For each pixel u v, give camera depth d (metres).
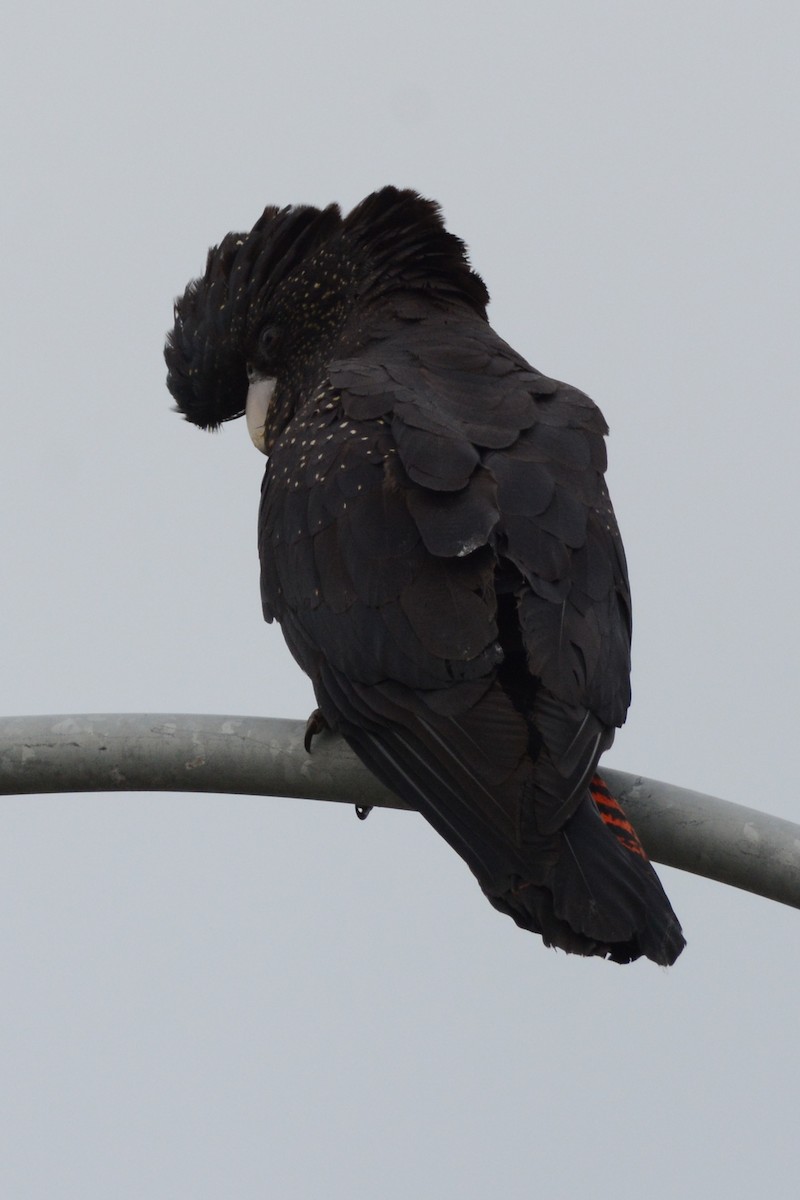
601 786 8.88
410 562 9.23
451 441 9.63
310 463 10.00
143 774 9.31
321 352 12.22
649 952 8.10
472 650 8.87
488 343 11.31
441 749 8.77
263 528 10.37
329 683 9.29
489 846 8.44
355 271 12.15
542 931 8.23
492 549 9.19
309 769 9.31
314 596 9.52
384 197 12.22
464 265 12.21
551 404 10.45
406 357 11.05
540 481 9.56
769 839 8.72
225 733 9.34
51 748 9.28
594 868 8.30
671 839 8.95
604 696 9.04
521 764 8.59
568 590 9.21
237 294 12.73
